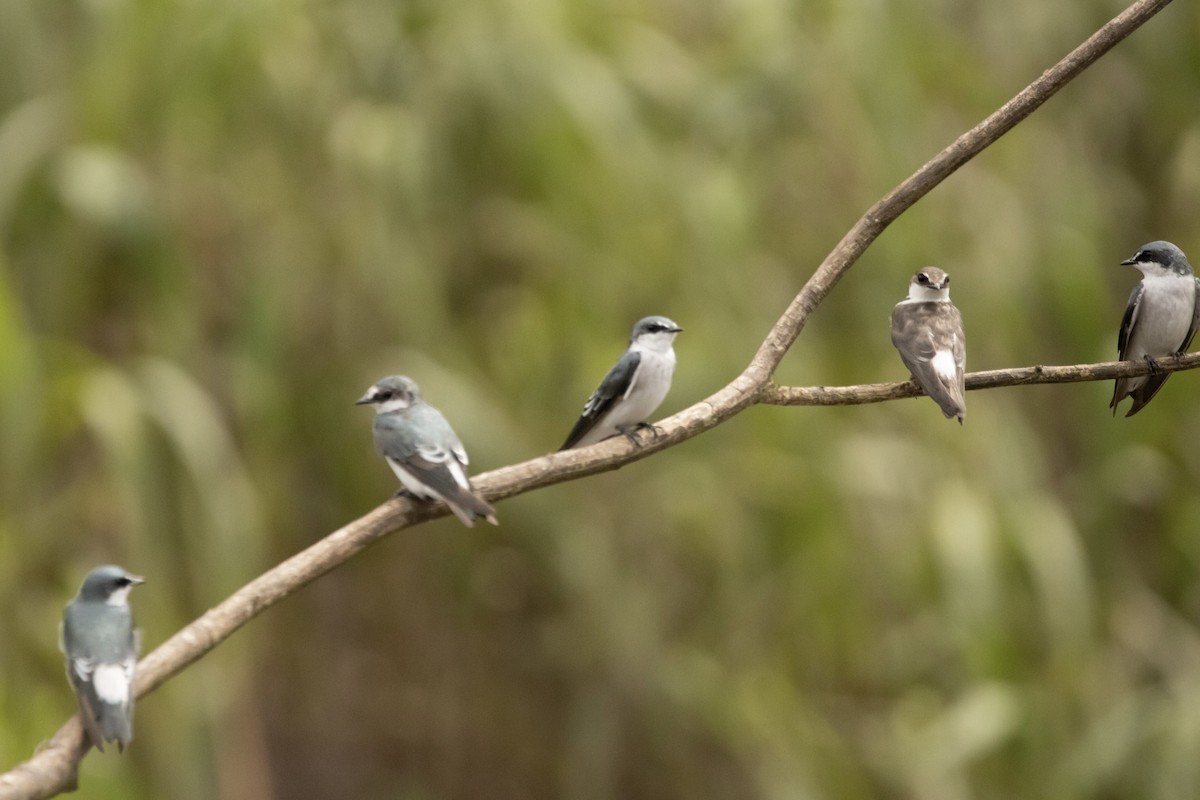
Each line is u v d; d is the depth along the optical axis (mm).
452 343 13539
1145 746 13648
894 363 14453
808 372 14000
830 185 14594
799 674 14398
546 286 13828
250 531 12352
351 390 13375
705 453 13977
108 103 12844
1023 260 14977
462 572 14047
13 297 12117
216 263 13523
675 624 14250
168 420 12023
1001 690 13164
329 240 13289
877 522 14219
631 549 14242
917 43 14930
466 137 13664
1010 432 14602
